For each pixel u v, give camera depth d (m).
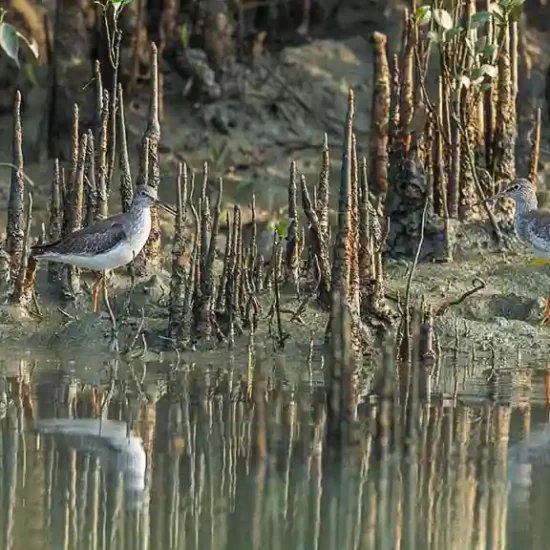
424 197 17.83
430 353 15.11
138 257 16.97
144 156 16.70
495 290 16.95
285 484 10.86
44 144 20.48
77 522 10.02
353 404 13.10
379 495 10.65
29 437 11.98
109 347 15.41
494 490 10.77
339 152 20.83
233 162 20.42
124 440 11.91
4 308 16.00
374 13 22.55
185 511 10.28
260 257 16.81
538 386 14.03
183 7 21.70
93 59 20.52
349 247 14.21
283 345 15.48
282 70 21.70
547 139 21.08
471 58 18.08
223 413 12.82
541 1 22.89
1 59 21.28
